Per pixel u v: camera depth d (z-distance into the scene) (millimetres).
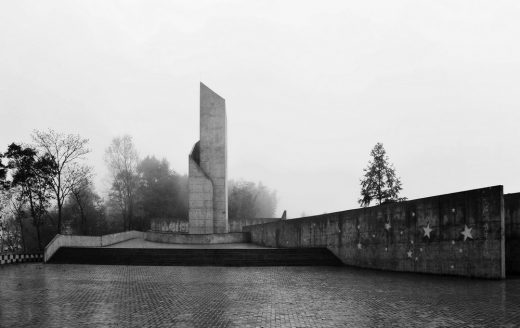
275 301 16203
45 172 48406
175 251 34406
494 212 21797
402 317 13125
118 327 12047
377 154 55219
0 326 12156
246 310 14438
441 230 24859
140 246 42812
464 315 13211
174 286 20406
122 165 77062
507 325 11836
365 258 30844
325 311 14211
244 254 33781
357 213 31828
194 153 54688
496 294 17125
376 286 20297
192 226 51125
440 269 24844
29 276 24484
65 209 73000
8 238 66688
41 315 13594
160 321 12781
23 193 48125
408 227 27250
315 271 28016
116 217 80312
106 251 35156
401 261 27750
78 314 13766
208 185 51594
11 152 46094
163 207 78062
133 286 20359
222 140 52969
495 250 21703
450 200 24281
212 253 34000
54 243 35750
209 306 15156
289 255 33969
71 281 22203
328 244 35000
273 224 43469
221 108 53188
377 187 54500
